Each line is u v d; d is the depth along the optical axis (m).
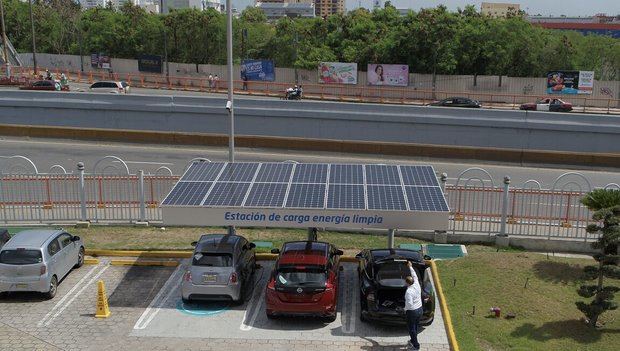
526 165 30.97
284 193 15.59
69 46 81.94
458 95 60.50
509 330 13.26
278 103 33.53
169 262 17.28
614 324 13.62
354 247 18.66
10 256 14.65
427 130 32.62
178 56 75.62
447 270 16.45
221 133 33.97
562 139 31.36
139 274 16.67
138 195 21.23
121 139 33.62
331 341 13.05
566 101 58.81
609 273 13.07
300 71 64.19
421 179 16.69
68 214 20.23
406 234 19.53
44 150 31.64
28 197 21.44
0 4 60.50
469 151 31.39
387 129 32.91
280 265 13.70
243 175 17.06
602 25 139.00
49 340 13.04
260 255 17.84
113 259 17.66
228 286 14.24
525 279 15.68
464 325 13.45
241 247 15.39
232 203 14.94
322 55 66.25
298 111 33.28
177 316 14.23
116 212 20.94
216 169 17.62
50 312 14.34
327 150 32.44
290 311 13.45
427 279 13.93
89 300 15.04
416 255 14.76
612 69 67.00
